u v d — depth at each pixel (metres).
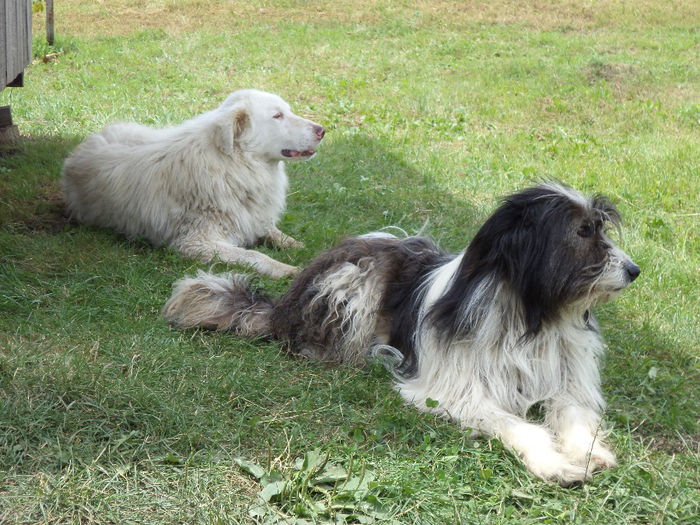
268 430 3.47
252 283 5.11
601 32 17.61
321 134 5.98
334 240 6.17
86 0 17.98
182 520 2.83
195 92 11.56
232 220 5.88
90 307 4.56
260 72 13.18
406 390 3.84
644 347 4.63
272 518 2.86
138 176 5.81
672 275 5.93
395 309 4.15
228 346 4.25
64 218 6.31
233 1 18.53
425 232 6.48
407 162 8.59
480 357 3.66
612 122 11.06
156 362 3.93
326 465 3.21
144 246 5.84
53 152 7.91
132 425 3.40
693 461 3.43
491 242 3.59
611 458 3.31
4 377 3.57
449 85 12.81
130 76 12.28
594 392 3.79
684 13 18.95
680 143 9.96
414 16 18.23
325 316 4.13
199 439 3.31
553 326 3.61
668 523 2.96
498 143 9.79
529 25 18.06
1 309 4.47
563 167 8.79
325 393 3.82
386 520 2.89
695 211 7.62
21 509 2.79
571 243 3.41
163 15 17.22
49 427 3.28
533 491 3.11
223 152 5.79
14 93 10.33
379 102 11.52
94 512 2.82
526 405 3.68
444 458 3.28
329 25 17.38
